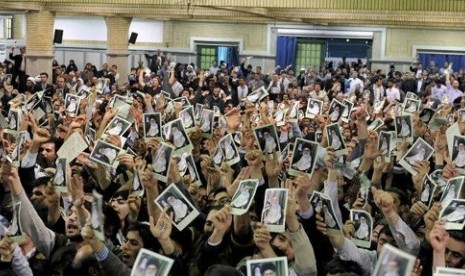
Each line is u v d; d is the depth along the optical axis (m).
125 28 29.42
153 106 15.12
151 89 20.45
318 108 13.47
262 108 11.91
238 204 5.78
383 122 12.46
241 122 11.75
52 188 6.69
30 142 8.26
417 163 8.11
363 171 8.17
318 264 6.08
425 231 6.23
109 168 8.28
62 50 35.09
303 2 21.91
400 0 21.14
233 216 5.83
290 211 5.62
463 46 34.03
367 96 20.78
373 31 34.50
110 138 8.23
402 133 10.04
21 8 24.70
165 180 7.11
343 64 31.58
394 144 9.66
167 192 6.13
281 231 5.55
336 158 8.47
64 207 7.08
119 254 6.14
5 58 31.94
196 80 23.30
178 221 6.09
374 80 25.92
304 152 7.43
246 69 31.22
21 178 7.84
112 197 7.30
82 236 5.59
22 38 34.84
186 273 5.80
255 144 8.85
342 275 4.97
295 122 12.38
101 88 19.62
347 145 9.88
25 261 5.52
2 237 6.18
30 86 19.23
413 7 21.05
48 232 6.03
